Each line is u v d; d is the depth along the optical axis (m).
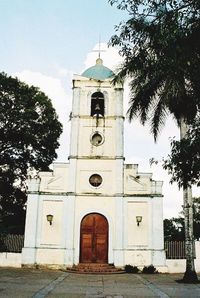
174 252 25.67
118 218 25.67
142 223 25.70
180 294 13.87
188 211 20.09
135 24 8.19
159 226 25.52
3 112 30.69
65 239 25.36
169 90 15.71
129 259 24.95
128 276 21.56
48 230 25.58
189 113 9.41
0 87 31.12
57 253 25.09
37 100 32.41
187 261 19.20
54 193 26.25
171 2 7.49
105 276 21.38
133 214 25.94
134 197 26.22
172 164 8.80
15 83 31.94
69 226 25.55
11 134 31.47
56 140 33.75
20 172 33.00
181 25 7.51
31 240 25.28
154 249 25.03
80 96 28.50
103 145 27.44
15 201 33.25
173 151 8.72
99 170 26.86
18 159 32.66
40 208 26.03
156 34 7.81
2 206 33.47
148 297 12.94
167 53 8.06
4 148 32.19
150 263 24.84
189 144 8.48
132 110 20.56
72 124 27.78
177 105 13.10
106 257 25.20
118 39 8.48
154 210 25.91
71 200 26.06
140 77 13.57
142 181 26.56
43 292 13.70
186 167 8.69
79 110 28.16
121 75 19.30
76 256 25.11
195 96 8.78
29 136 31.31
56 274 21.62
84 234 25.62
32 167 33.31
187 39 7.70
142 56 8.81
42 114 32.78
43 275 20.64
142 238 25.42
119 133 27.48
